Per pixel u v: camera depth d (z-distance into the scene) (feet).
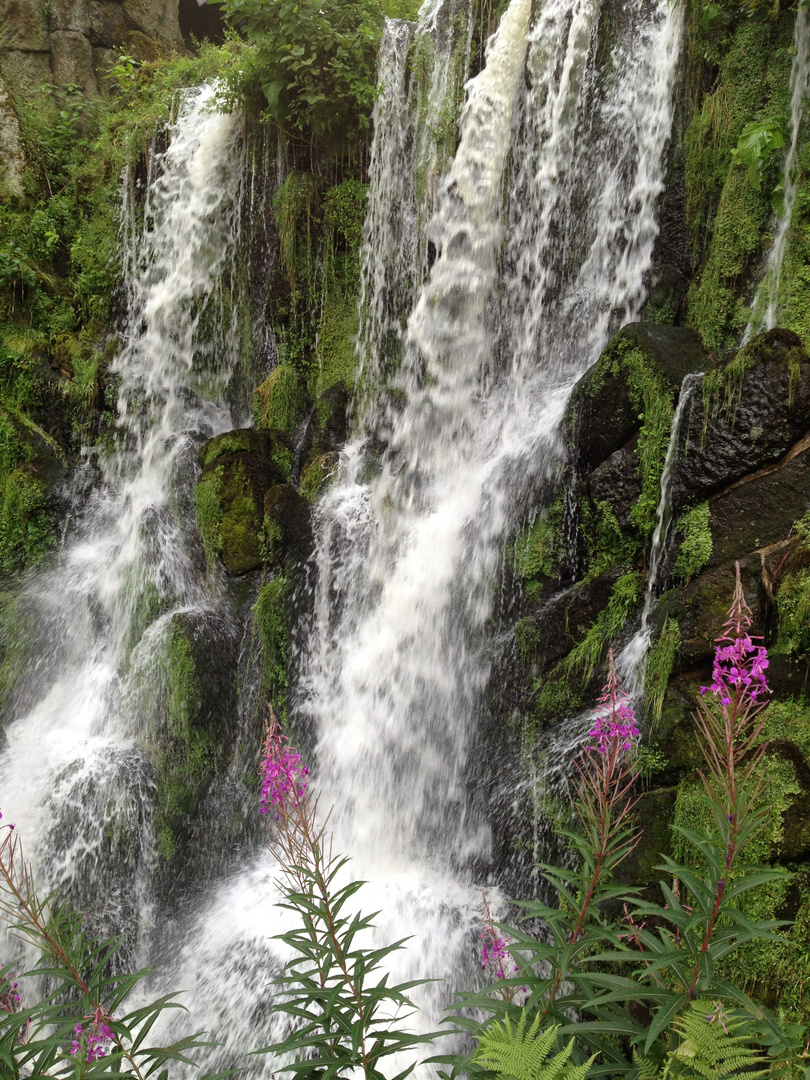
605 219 18.71
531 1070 6.51
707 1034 6.37
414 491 20.40
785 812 10.54
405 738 17.66
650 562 14.34
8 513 26.32
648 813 12.12
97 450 27.63
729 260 15.76
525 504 16.98
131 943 17.70
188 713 19.95
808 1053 7.54
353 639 19.40
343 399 24.04
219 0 24.73
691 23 16.88
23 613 24.50
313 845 8.97
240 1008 14.89
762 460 13.08
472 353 21.33
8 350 28.09
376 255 24.20
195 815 19.39
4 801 19.74
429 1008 13.84
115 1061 8.43
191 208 27.96
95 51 36.58
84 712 22.38
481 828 15.70
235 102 26.53
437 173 22.58
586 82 19.11
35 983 16.15
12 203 31.19
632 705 13.46
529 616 16.24
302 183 24.98
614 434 15.43
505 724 16.06
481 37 22.12
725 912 7.05
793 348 13.03
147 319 28.76
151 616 22.77
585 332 18.70
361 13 24.45
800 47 15.24
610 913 12.03
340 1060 7.96
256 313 26.71
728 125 16.11
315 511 21.21
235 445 22.88
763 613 12.20
